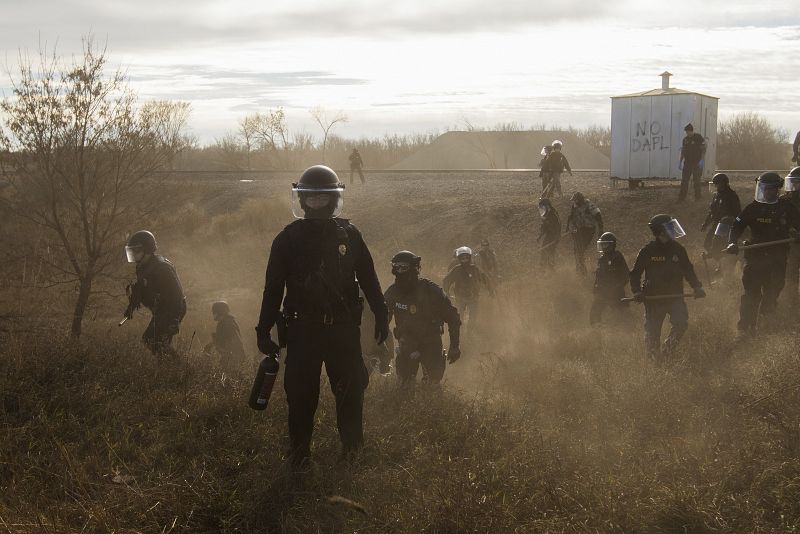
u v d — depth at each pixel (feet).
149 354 25.40
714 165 77.56
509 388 22.88
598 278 38.09
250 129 212.02
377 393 21.13
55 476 14.93
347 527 12.96
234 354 33.91
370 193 96.43
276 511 13.76
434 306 23.88
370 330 26.58
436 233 78.69
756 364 23.06
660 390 20.24
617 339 32.65
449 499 12.84
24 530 12.33
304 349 15.39
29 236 51.70
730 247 31.04
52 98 48.93
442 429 17.52
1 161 49.16
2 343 24.43
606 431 17.38
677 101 74.84
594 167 250.37
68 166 49.83
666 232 27.91
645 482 13.58
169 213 59.26
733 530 12.15
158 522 13.46
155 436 17.51
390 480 14.38
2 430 17.33
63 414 18.81
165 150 53.11
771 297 30.83
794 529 11.76
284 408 18.83
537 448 15.60
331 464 15.81
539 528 12.26
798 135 64.75
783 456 14.25
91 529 12.67
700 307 37.63
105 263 52.03
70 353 22.88
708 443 15.65
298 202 15.66
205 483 14.34
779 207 30.76
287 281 15.51
